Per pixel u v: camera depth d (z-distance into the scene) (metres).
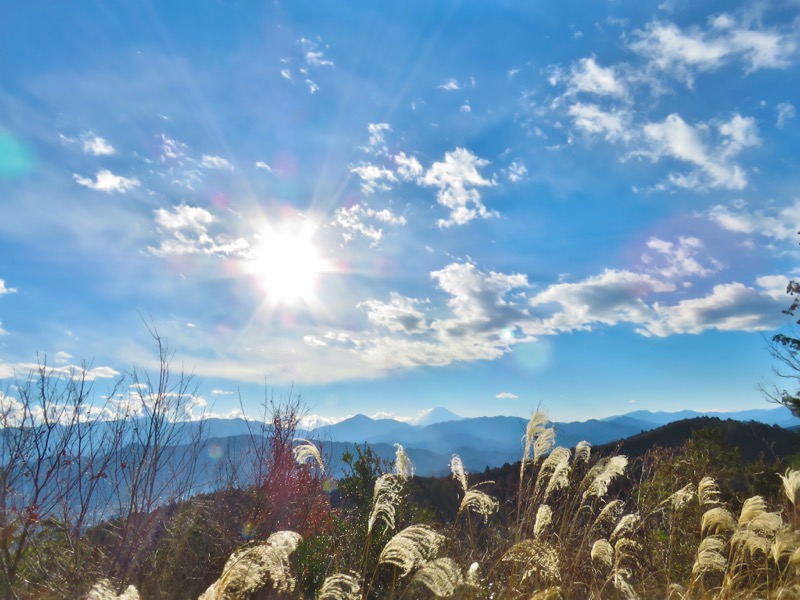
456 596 4.25
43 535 5.02
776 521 4.82
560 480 5.56
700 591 5.25
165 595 5.26
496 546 5.43
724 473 9.49
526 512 5.58
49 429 5.14
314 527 6.67
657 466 8.70
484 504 5.26
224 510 6.30
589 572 5.57
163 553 5.62
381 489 4.63
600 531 6.02
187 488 5.93
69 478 5.14
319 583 4.91
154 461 5.63
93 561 5.10
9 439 4.95
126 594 3.02
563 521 5.80
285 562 3.00
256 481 6.71
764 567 5.22
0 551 4.68
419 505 6.34
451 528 5.38
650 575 5.95
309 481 7.14
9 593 4.58
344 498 7.04
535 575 4.81
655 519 7.26
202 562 5.79
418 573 3.60
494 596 4.76
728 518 5.18
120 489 5.38
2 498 4.76
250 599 3.80
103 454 5.43
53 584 4.88
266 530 6.44
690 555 6.26
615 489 7.71
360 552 5.80
